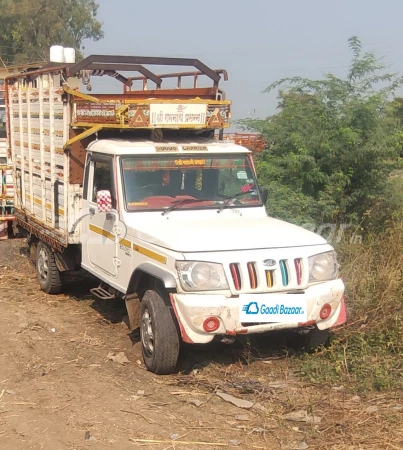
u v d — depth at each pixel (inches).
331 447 178.4
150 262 234.7
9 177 442.0
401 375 226.5
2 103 497.0
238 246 225.5
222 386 221.8
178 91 346.9
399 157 424.8
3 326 292.5
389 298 267.0
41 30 1807.3
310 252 230.5
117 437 185.0
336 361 235.0
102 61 296.5
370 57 424.2
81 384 224.7
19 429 190.5
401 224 352.5
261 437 185.5
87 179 289.9
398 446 177.9
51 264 343.3
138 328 271.9
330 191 397.7
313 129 409.7
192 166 270.7
